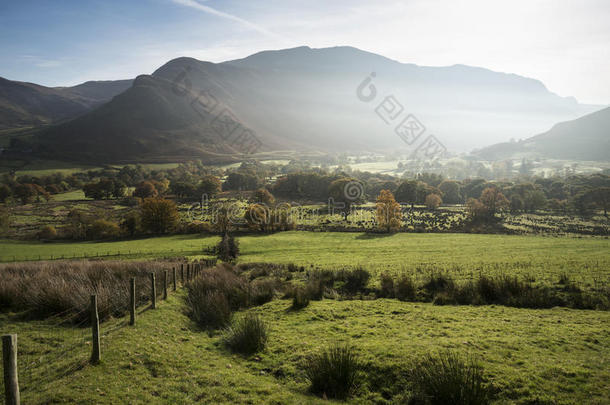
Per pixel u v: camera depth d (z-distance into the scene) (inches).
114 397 215.3
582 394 226.5
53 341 301.7
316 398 235.9
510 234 2588.6
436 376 235.1
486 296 581.9
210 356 307.9
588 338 339.9
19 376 234.5
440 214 3636.8
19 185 4409.5
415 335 361.1
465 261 1192.2
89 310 361.1
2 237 2790.4
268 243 2261.3
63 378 233.5
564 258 1179.9
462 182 5310.0
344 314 475.2
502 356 289.0
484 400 214.7
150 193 4544.8
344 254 1722.4
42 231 2795.3
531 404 217.8
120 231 2864.2
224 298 492.4
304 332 385.4
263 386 250.7
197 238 2613.2
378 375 261.9
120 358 271.0
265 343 343.9
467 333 362.6
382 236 2529.5
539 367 266.1
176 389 236.8
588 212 3769.7
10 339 173.0
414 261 1280.8
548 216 3577.8
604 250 1552.7
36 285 425.7
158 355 287.7
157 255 1971.0
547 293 577.3
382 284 717.3
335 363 256.5
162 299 482.0
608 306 512.7
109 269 572.7
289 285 690.8
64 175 6053.2
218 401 224.5
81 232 2849.4
